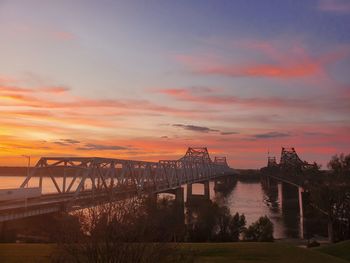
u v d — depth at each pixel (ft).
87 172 329.11
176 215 298.15
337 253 180.34
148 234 77.51
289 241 272.72
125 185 352.69
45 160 350.84
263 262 120.37
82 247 72.08
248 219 410.11
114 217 75.72
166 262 80.64
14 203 248.73
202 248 137.18
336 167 360.89
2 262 106.52
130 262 69.87
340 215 302.86
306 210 429.38
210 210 291.79
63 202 283.18
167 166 556.92
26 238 223.10
